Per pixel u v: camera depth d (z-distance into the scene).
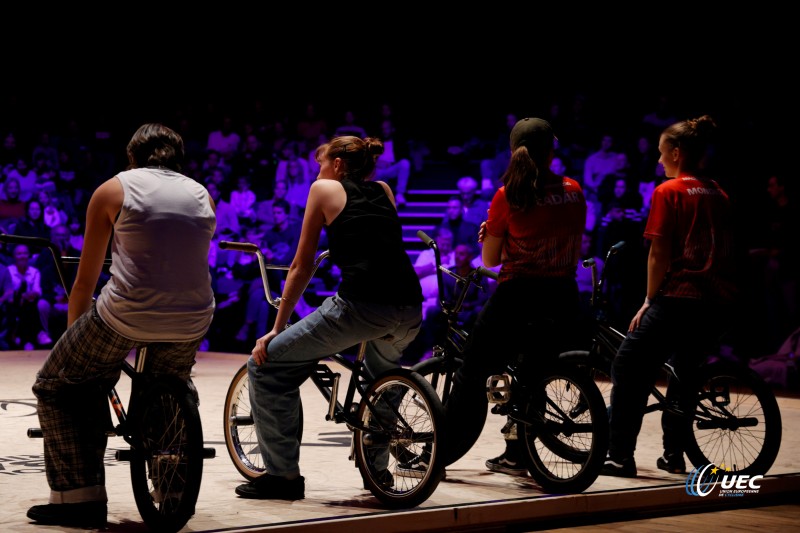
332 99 14.12
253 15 14.22
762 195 8.55
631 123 11.64
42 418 3.03
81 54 14.05
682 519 3.61
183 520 2.86
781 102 10.69
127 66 14.20
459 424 3.67
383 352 3.57
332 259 3.39
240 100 14.30
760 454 3.89
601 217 9.76
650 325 3.85
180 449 2.96
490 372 3.67
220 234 11.09
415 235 11.32
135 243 2.93
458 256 8.95
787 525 3.52
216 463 4.09
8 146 12.17
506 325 3.62
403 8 13.73
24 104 13.77
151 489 3.24
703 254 3.82
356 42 14.00
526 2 13.06
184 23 14.28
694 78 11.71
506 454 3.95
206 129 13.41
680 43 11.92
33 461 4.02
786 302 8.15
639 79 12.14
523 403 3.64
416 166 12.27
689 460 4.33
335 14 14.04
